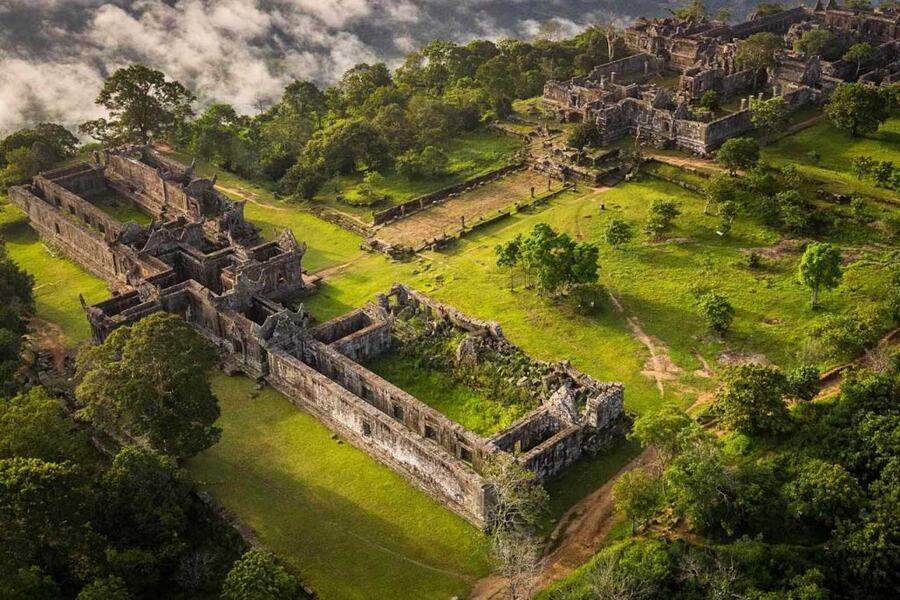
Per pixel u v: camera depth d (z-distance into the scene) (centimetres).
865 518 6738
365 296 11788
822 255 10394
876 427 7594
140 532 6988
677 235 12850
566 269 11100
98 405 7688
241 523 7775
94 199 14938
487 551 7419
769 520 7069
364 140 15962
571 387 9175
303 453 8719
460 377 9706
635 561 6831
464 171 15825
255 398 9600
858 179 13762
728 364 9875
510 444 8244
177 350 7969
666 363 9981
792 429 8094
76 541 6600
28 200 13888
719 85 17775
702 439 7450
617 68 19700
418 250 12988
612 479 8244
